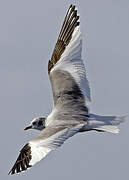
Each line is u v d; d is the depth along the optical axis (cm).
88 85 1750
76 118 1709
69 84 1741
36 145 1546
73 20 1769
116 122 1714
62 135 1602
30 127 1873
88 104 1733
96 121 1711
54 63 1766
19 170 1512
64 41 1775
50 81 1752
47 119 1734
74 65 1755
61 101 1736
